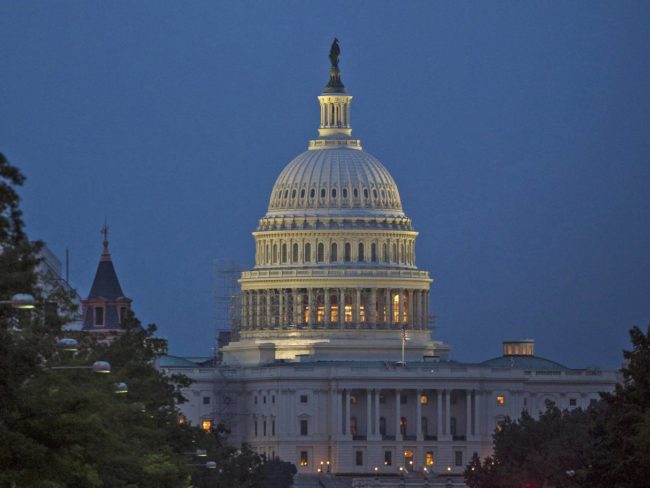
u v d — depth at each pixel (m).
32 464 196.12
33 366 198.62
